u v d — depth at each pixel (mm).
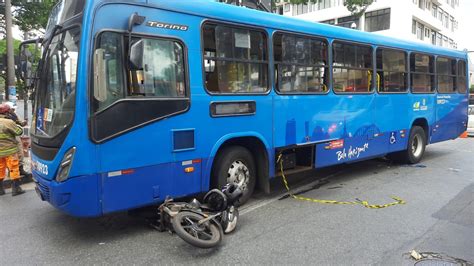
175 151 5195
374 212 6070
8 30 11398
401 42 9430
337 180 8352
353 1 20781
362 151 8391
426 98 10414
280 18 6594
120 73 4688
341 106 7742
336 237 5012
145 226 5438
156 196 5051
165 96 5102
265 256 4441
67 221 5703
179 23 5246
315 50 7203
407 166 10023
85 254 4539
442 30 52188
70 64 4641
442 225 5473
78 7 4676
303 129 6977
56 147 4559
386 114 8992
